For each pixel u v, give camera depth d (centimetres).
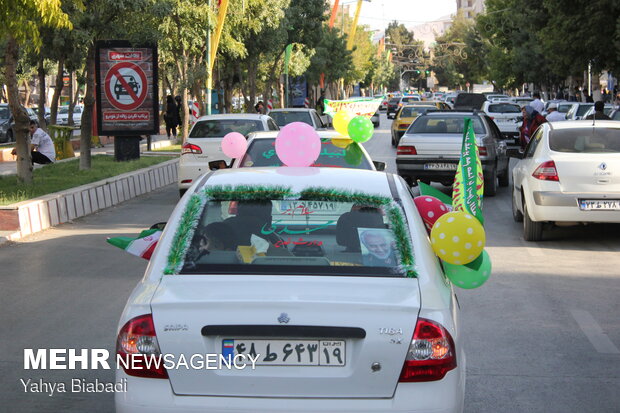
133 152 2356
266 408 369
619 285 916
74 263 1046
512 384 591
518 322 761
